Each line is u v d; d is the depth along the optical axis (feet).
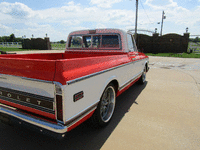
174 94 14.82
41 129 5.58
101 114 8.21
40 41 93.30
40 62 5.33
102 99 8.00
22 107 6.30
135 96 14.24
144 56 17.51
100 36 12.53
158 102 12.76
